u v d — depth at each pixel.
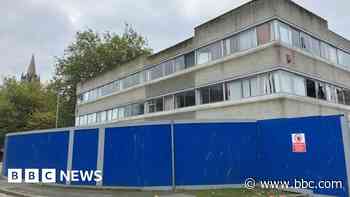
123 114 32.66
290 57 19.88
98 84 37.69
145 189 13.76
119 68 34.16
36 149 17.39
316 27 22.78
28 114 55.84
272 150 13.93
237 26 21.91
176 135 14.27
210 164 14.14
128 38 52.53
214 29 23.58
